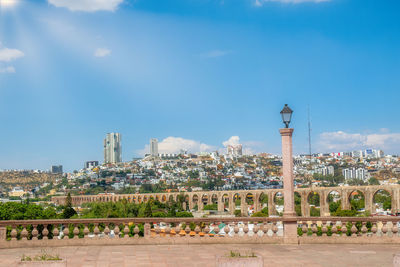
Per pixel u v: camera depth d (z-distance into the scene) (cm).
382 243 1998
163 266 1473
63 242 1936
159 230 2030
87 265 1488
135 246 1936
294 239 1992
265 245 1962
